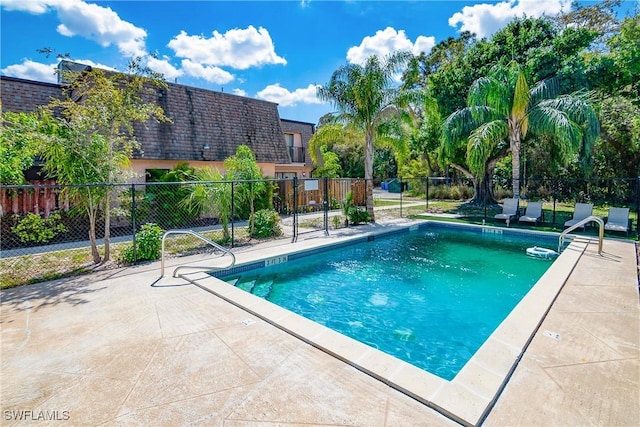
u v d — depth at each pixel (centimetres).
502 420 255
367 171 1375
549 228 1198
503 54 1711
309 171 2189
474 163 1438
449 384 295
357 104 1322
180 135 1360
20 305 489
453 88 1805
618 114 1659
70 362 338
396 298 634
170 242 948
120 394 288
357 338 486
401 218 1478
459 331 505
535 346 365
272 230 1062
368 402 277
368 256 937
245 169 1082
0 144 747
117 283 594
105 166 728
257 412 265
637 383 300
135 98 752
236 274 740
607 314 449
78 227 1027
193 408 270
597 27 2242
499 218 1291
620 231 1034
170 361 340
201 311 468
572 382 302
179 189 1193
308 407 271
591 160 1520
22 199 952
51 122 717
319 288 691
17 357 348
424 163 2728
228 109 1566
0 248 815
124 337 391
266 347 368
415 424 252
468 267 826
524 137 1612
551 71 1535
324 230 1159
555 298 506
